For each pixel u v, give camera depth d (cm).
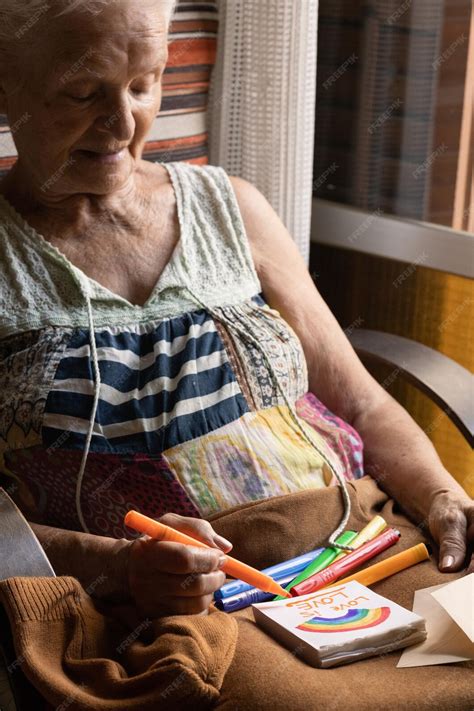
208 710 88
